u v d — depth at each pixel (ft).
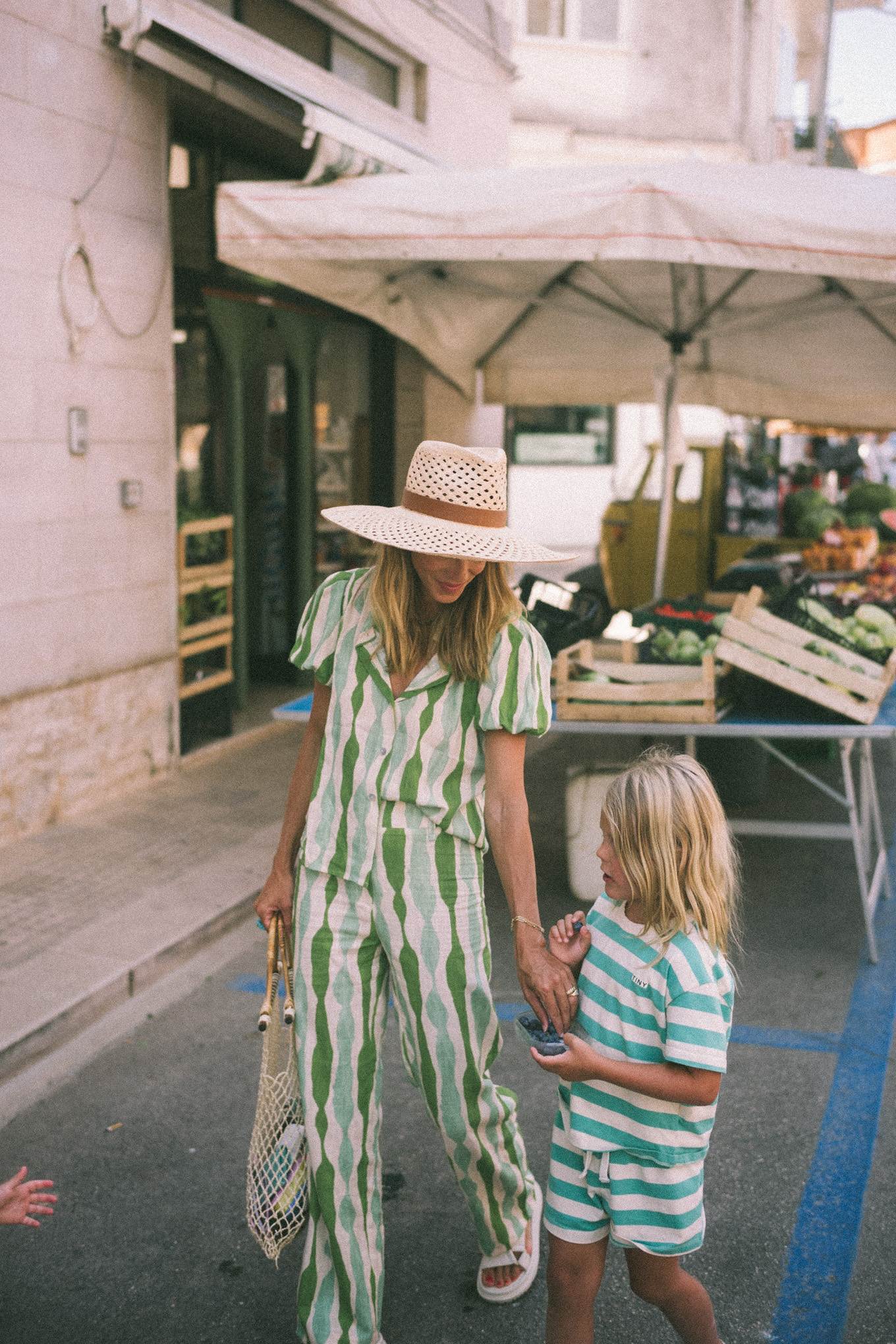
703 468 34.40
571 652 15.34
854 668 14.15
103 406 18.03
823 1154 10.08
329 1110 7.01
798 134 66.59
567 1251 6.68
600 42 54.54
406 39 28.17
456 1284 8.48
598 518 55.72
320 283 21.52
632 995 6.38
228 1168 9.89
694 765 6.47
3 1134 10.36
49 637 17.11
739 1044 12.10
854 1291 8.35
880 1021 12.60
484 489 6.86
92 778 18.34
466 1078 7.18
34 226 16.31
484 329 26.09
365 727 7.01
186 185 21.43
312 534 27.43
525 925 6.92
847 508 33.47
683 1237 6.41
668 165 17.51
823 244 15.46
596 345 26.73
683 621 16.52
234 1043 12.07
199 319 22.65
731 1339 7.88
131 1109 10.80
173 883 15.39
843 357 24.81
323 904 7.11
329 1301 7.24
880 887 15.71
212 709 22.08
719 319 23.13
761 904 16.15
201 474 23.36
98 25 17.38
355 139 19.54
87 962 12.98
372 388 29.91
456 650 6.89
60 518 17.21
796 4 66.18
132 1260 8.73
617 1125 6.41
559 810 20.06
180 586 20.76
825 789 13.93
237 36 21.47
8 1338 7.89
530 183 17.35
